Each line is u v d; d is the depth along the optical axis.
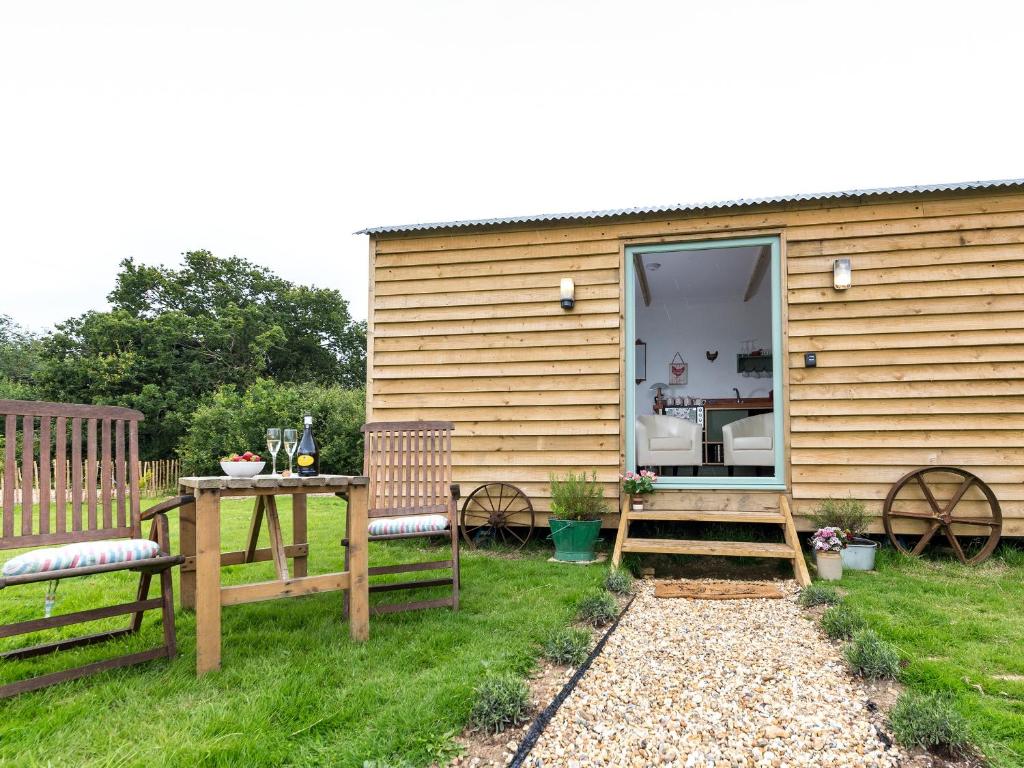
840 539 4.68
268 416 16.25
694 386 9.84
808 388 5.31
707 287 8.93
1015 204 5.12
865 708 2.40
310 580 2.98
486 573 4.63
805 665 2.87
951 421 5.06
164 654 2.76
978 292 5.11
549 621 3.37
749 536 5.59
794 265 5.44
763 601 4.05
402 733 2.11
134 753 1.97
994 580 4.42
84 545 2.59
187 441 17.53
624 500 5.28
